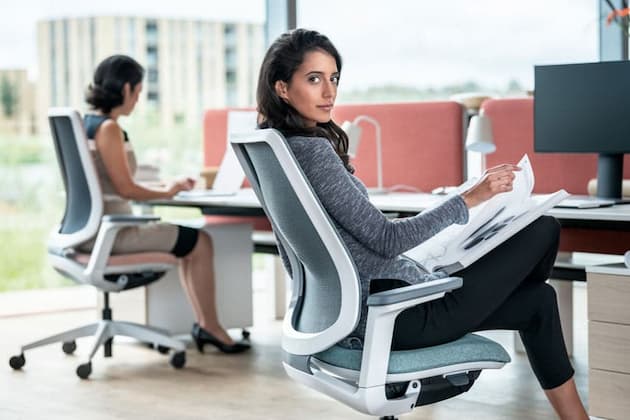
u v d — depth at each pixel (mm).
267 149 2627
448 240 2967
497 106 5004
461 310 2781
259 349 5172
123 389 4375
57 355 5113
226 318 5297
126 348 5254
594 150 4102
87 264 4770
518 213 2850
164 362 4902
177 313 5324
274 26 7059
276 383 4434
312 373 2787
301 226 2670
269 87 2816
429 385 2725
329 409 3984
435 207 2762
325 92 2795
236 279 5328
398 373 2650
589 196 4359
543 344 2990
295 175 2574
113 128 4805
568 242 4531
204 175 5656
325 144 2693
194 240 4977
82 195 4773
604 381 3391
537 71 4219
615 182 4102
